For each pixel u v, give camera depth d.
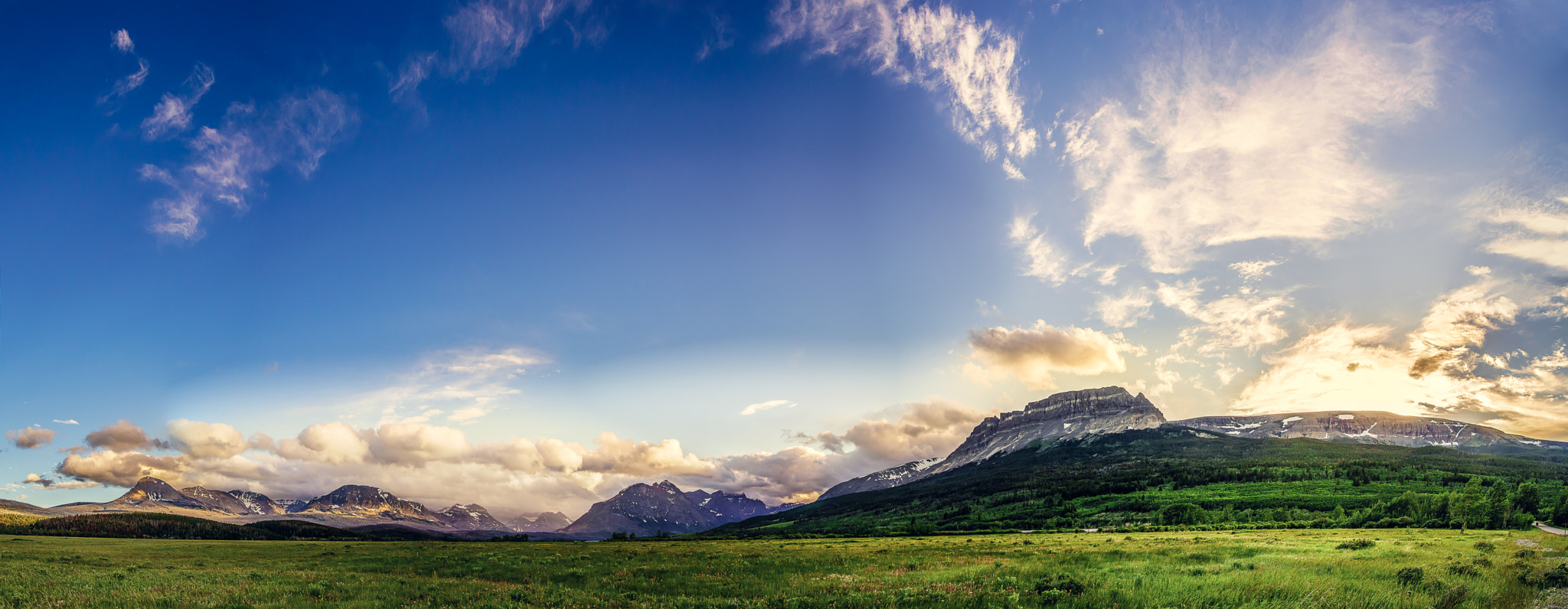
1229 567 32.91
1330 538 75.56
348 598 29.44
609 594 30.38
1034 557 48.25
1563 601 21.47
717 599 27.78
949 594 25.47
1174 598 21.97
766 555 63.34
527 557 63.06
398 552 74.38
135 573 44.44
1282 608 19.81
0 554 59.94
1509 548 45.72
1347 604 20.17
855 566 45.19
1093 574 31.41
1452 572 26.91
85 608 26.56
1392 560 34.03
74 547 73.88
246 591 31.55
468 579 39.66
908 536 148.50
